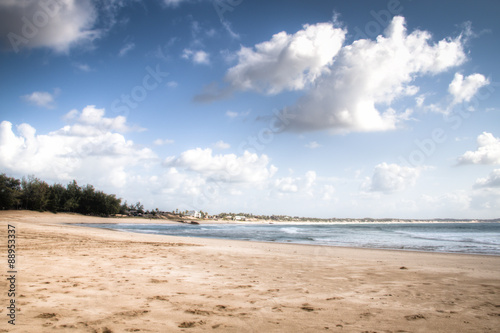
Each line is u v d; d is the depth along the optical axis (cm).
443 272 756
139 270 686
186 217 16225
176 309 394
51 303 398
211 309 400
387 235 3434
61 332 297
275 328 330
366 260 1000
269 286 561
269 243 1759
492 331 334
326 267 824
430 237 3044
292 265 852
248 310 400
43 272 607
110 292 472
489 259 1067
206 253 1105
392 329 335
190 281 584
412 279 657
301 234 3556
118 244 1309
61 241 1302
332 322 356
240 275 673
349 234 3666
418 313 400
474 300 473
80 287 496
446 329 338
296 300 460
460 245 1938
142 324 331
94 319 342
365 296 493
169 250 1156
